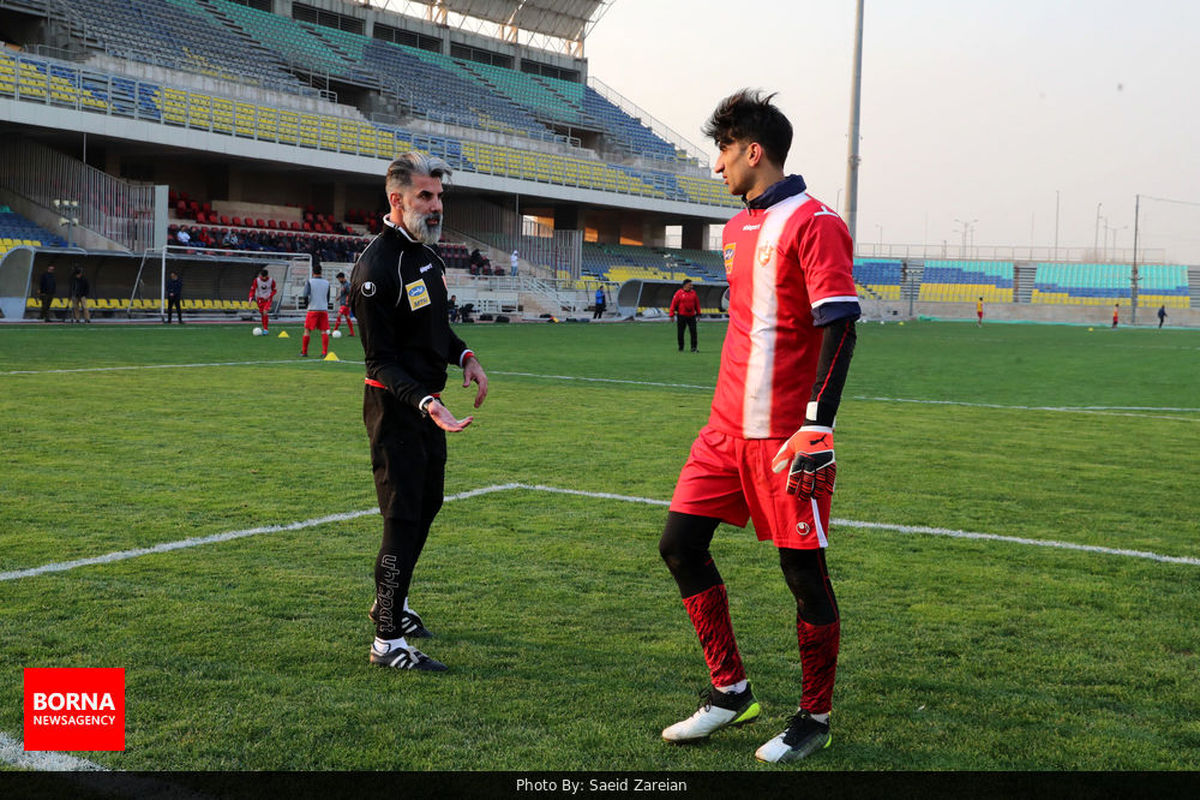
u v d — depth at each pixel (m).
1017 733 2.95
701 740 2.88
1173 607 4.20
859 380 15.71
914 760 2.78
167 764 2.67
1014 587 4.46
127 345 18.16
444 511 5.83
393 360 3.53
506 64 56.56
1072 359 22.36
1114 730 2.98
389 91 43.69
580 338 26.02
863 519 5.83
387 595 3.42
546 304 40.94
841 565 4.80
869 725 3.01
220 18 40.53
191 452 7.49
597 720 3.01
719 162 3.01
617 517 5.72
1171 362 21.80
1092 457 8.23
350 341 21.42
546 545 5.07
